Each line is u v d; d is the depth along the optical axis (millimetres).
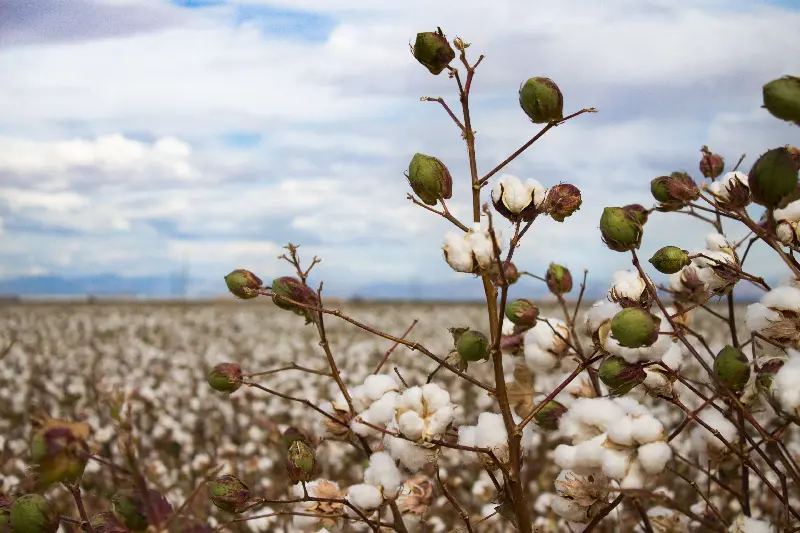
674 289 2229
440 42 1783
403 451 1799
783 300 1826
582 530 1949
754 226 1913
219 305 30609
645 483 1493
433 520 3982
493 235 1626
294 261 2131
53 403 8812
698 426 2123
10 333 18375
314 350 13664
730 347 1767
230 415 7461
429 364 10445
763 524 1792
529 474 5121
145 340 17312
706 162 2473
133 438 1419
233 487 1886
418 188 1785
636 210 2154
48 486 1370
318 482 2072
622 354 1773
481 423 1837
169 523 1472
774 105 1492
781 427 1696
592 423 1579
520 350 2273
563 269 2197
